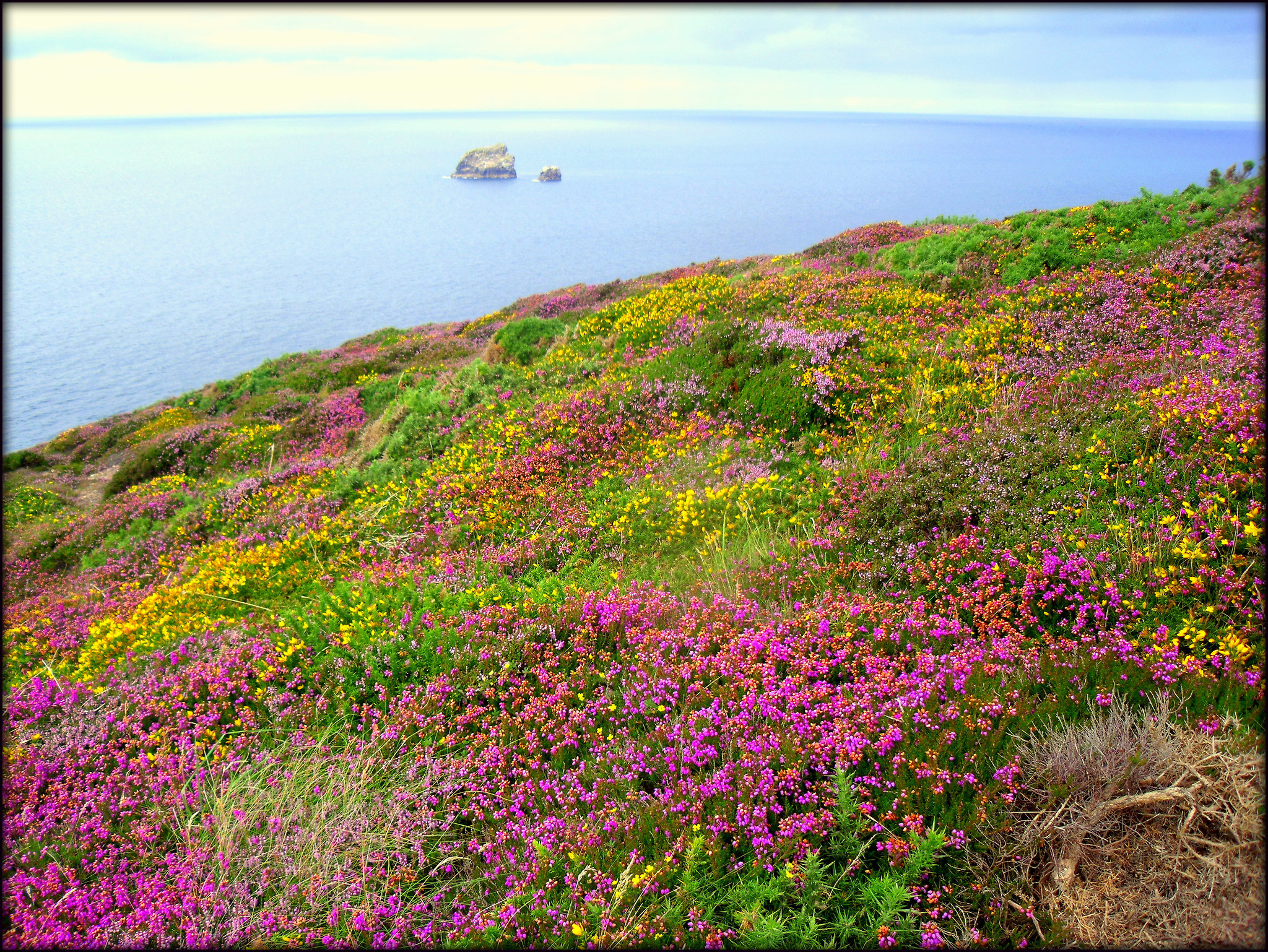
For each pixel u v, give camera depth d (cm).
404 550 890
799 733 399
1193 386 566
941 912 321
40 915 382
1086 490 541
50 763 516
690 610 556
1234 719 338
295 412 2038
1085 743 351
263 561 939
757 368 1023
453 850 402
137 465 1816
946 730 377
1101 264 1121
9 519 1706
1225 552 436
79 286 19325
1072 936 300
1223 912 284
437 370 2080
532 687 512
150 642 773
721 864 350
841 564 577
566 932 333
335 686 551
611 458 964
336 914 361
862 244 2167
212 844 410
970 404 773
